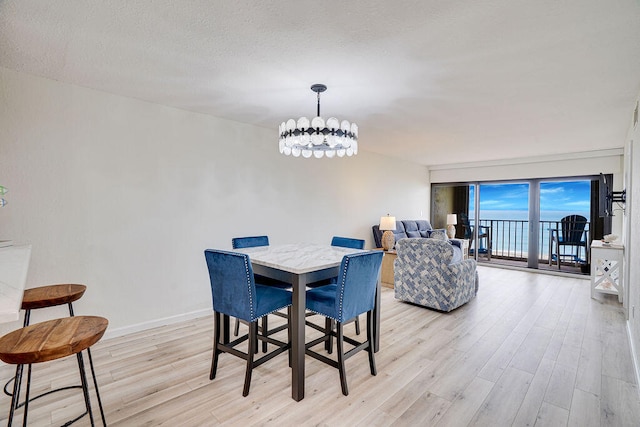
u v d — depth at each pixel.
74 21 1.78
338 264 2.29
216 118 3.67
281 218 4.39
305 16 1.72
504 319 3.54
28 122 2.52
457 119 3.67
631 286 3.03
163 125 3.26
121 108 2.99
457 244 5.20
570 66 2.29
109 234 2.93
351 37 1.93
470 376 2.33
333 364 2.13
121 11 1.69
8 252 1.96
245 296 2.06
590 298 4.38
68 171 2.71
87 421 1.80
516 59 2.19
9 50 2.13
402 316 3.63
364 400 2.03
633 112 3.20
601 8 1.62
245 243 3.33
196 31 1.88
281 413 1.89
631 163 3.39
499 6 1.61
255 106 3.27
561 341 2.95
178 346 2.79
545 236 6.57
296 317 2.05
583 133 4.23
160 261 3.25
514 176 6.43
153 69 2.41
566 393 2.12
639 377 2.21
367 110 3.36
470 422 1.83
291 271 2.09
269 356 2.20
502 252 7.27
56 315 2.69
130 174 3.05
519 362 2.54
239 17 1.73
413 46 2.03
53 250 2.65
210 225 3.63
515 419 1.85
